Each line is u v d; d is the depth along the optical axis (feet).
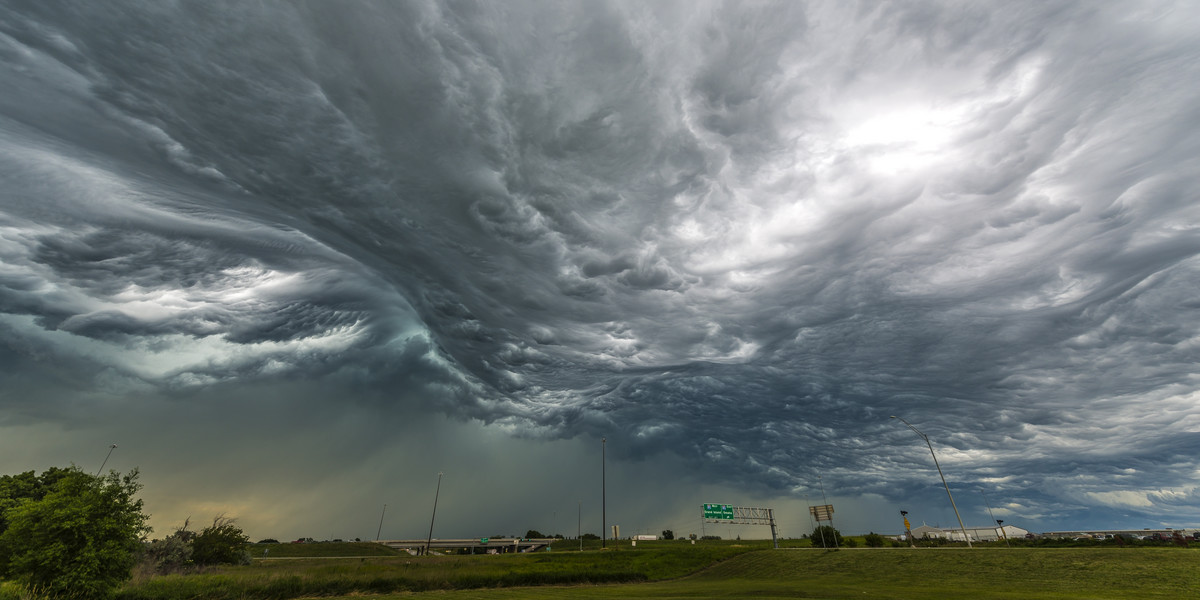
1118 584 90.22
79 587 67.05
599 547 368.89
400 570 131.95
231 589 88.58
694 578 171.73
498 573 135.54
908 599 79.51
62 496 71.61
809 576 146.20
